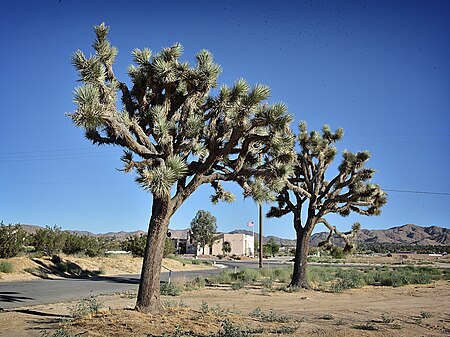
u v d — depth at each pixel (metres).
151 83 10.66
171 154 10.10
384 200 20.00
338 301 16.05
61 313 11.43
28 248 32.59
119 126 9.38
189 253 86.69
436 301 16.55
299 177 20.11
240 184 11.57
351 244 21.77
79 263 31.94
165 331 8.38
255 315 11.40
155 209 10.38
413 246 141.38
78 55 9.47
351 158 19.08
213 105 10.84
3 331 8.66
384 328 9.99
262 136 10.57
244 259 72.62
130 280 25.80
